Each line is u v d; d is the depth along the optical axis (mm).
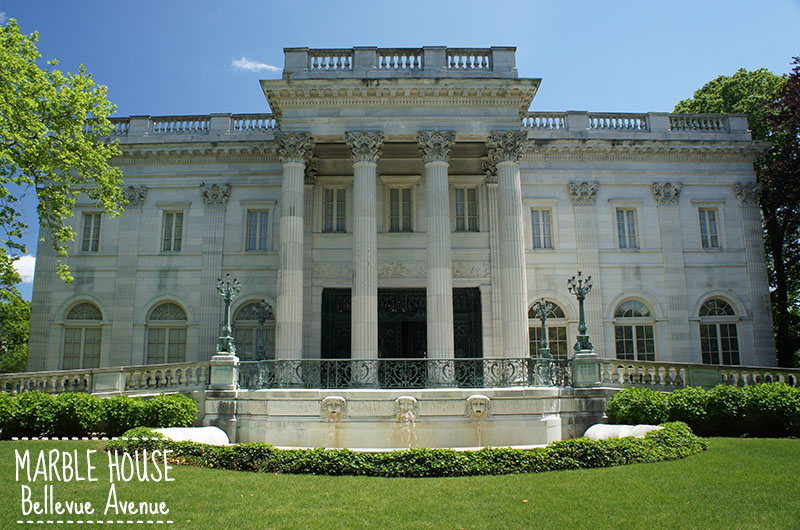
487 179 30250
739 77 41438
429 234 25391
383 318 29453
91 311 31375
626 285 31406
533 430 18781
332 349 29188
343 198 30641
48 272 31453
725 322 31641
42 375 20484
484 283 29578
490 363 22062
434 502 10820
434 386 21953
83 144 23531
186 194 31859
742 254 32188
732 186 32750
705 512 10117
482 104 26516
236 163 31859
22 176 21688
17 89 22141
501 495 11250
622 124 32906
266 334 30422
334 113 26484
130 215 31734
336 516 9992
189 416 19141
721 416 19422
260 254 31016
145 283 31141
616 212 32250
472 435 18500
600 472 13188
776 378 21500
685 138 32719
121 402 18812
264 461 13680
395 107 26500
